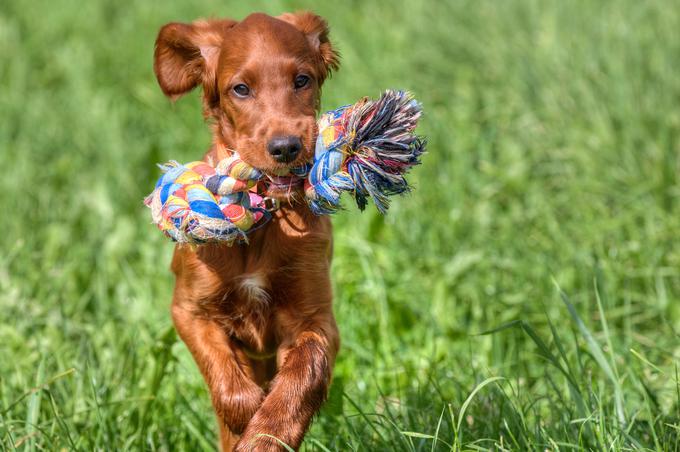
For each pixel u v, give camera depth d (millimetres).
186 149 8766
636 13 9461
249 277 4184
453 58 9812
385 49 10344
